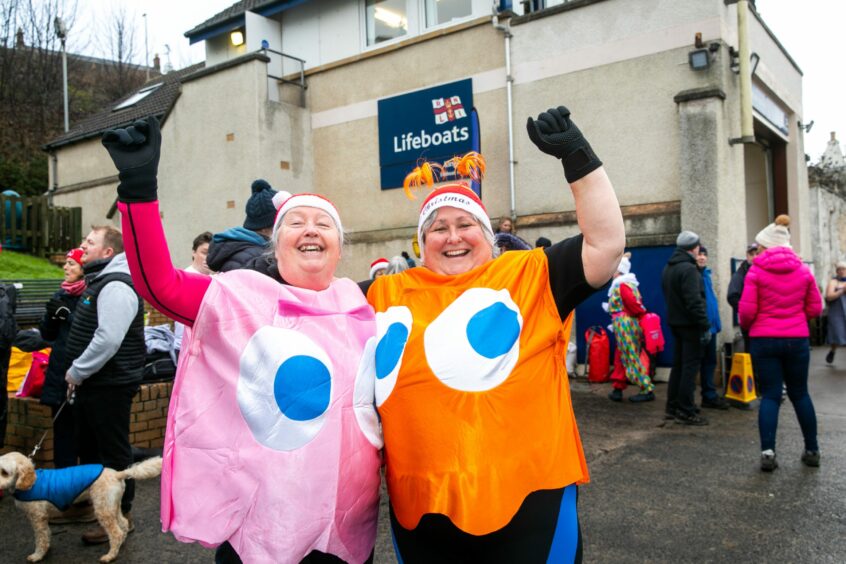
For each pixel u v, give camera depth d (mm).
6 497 4547
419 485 1892
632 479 4715
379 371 2025
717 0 8477
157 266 1757
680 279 6332
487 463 1849
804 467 4867
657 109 8891
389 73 11688
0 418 4195
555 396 2010
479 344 1949
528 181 9984
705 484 4555
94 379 3646
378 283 2266
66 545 3711
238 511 1811
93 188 16766
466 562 1864
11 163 21047
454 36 10836
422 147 11172
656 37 8883
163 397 5562
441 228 2186
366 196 12070
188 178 13148
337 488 1869
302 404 1843
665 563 3381
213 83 12680
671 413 6531
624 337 7488
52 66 27312
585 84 9430
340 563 1956
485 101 10477
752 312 4871
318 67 12656
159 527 3998
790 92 12406
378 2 12320
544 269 2035
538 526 1839
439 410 1909
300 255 2059
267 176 12078
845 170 20828
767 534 3689
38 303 7309
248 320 1871
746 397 7074
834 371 9734
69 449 4191
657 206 8844
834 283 10445
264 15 13586
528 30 9930
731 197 8852
